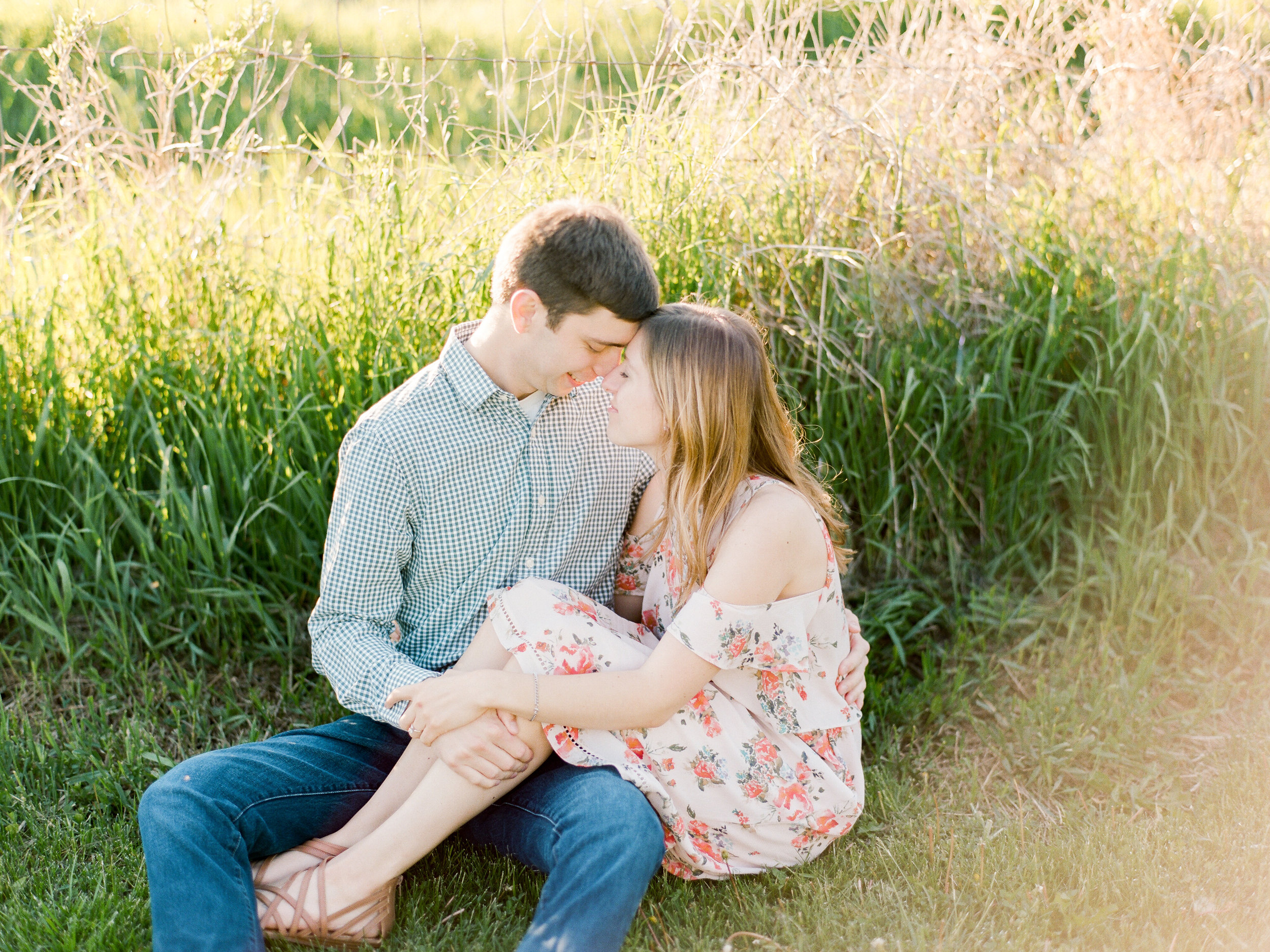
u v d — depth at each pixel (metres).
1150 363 2.80
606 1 3.25
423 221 2.92
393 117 3.59
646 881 1.69
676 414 1.83
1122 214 3.03
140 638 2.66
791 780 1.89
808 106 2.89
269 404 2.73
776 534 1.80
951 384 2.89
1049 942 1.82
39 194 3.14
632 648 1.86
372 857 1.77
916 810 2.22
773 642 1.84
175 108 3.29
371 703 1.89
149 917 1.88
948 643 2.80
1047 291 2.98
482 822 1.92
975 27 3.15
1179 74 3.33
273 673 2.64
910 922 1.85
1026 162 3.09
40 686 2.51
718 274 2.80
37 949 1.79
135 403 2.76
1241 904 1.92
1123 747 2.37
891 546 2.96
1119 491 2.90
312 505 2.65
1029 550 2.99
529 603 1.86
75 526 2.74
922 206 2.91
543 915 1.66
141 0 3.54
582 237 1.80
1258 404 2.89
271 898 1.78
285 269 2.97
